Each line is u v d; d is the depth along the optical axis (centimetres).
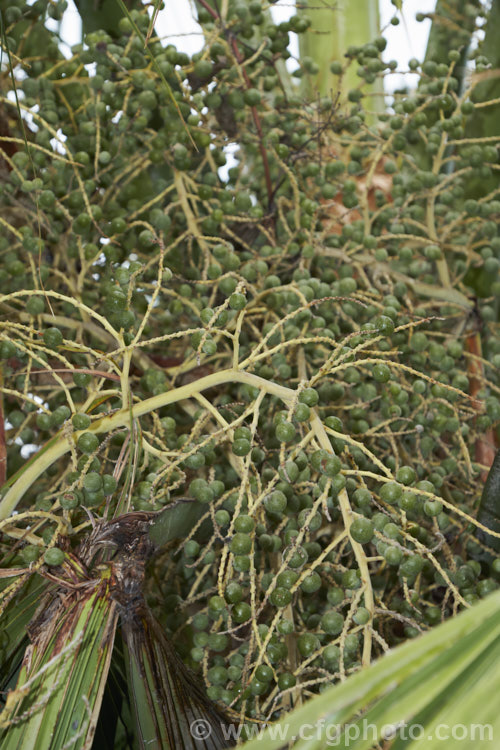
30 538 51
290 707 50
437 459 71
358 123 73
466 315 74
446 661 32
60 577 47
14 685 51
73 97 75
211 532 59
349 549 61
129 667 47
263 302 67
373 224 76
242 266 69
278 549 54
